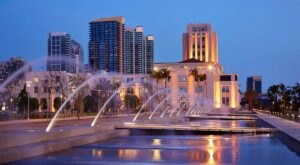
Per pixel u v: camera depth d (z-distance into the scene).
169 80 168.25
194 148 32.91
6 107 102.31
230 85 189.75
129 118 85.06
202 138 43.81
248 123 74.56
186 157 27.06
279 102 175.00
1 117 78.50
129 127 49.66
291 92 169.12
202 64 181.62
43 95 111.44
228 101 190.12
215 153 29.42
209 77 177.38
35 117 83.69
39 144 27.97
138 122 55.09
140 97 140.62
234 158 26.69
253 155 28.23
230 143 37.50
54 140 31.34
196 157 27.05
